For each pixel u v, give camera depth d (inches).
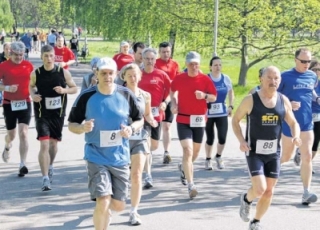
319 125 426.3
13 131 442.6
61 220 316.8
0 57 655.8
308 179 348.2
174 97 372.2
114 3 1414.9
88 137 257.3
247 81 1307.8
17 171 438.0
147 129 336.8
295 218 320.5
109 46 2709.2
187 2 1194.6
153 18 1258.6
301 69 357.1
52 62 379.6
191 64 366.0
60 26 3380.9
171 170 447.8
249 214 300.0
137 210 335.3
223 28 1143.6
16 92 421.1
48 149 383.6
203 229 300.2
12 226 306.0
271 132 284.2
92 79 415.2
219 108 447.5
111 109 254.7
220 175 434.9
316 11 1133.7
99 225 252.5
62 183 402.9
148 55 388.5
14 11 3794.3
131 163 311.7
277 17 1146.7
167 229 299.4
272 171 287.3
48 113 382.6
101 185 250.5
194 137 372.8
